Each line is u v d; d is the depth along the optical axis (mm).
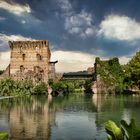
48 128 30172
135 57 110000
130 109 50000
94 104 62469
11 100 80625
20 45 137875
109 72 124562
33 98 91125
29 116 41625
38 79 133125
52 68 138875
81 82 137500
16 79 134375
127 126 4078
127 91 113438
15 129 29422
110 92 120562
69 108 54219
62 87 122500
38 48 137875
